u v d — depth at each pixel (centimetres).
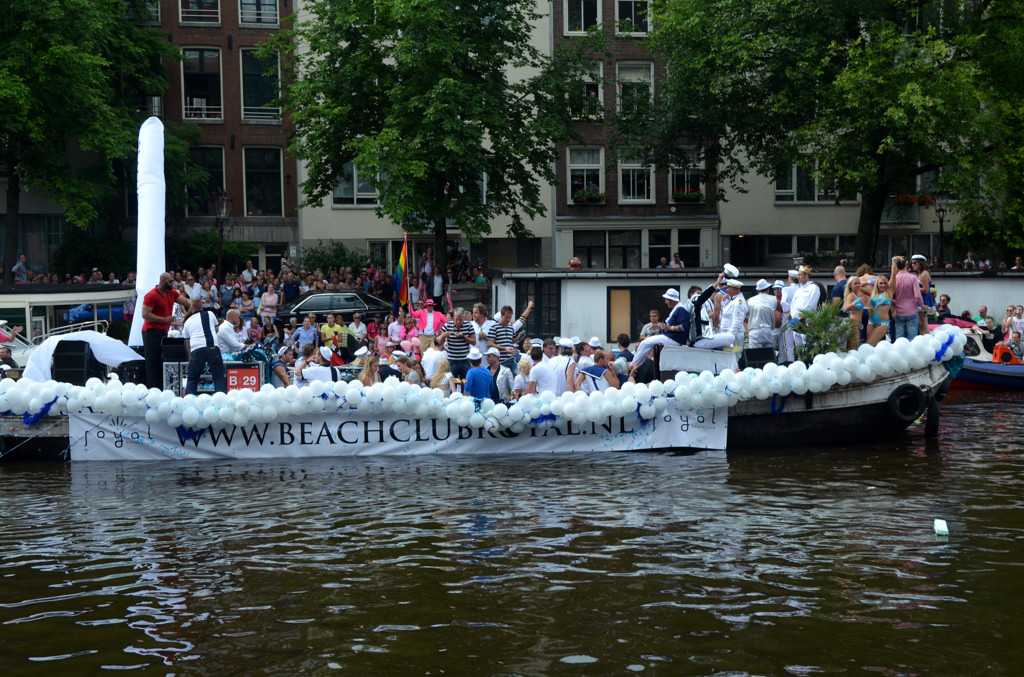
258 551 1055
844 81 2727
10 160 3472
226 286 3231
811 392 1623
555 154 3428
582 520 1166
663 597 895
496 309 2606
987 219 3006
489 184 3412
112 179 3619
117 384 1580
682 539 1078
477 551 1044
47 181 3481
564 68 3388
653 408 1606
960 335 1639
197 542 1092
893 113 2647
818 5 2866
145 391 1573
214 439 1603
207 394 1608
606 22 4019
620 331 2500
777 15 2878
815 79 2912
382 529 1138
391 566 995
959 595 894
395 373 1858
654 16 3281
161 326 1648
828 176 2998
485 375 1631
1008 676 725
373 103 3228
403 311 2692
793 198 4172
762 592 905
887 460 1501
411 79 3077
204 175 3850
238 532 1133
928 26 2820
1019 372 2312
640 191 4122
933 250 4234
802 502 1241
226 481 1423
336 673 740
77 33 3334
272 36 3300
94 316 2531
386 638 806
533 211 3403
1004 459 1491
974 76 2848
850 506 1216
